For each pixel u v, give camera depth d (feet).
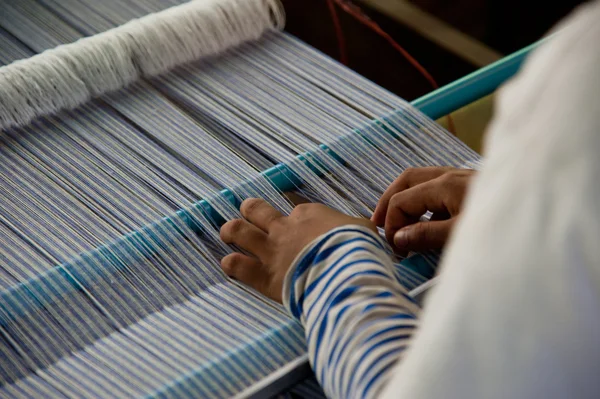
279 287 2.67
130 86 3.98
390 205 2.94
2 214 3.22
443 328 1.35
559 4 6.93
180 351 2.59
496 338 1.30
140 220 3.19
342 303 2.15
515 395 1.30
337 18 6.56
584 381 1.29
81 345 2.70
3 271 2.95
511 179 1.31
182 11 4.04
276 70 4.11
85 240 3.09
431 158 3.53
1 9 4.51
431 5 7.20
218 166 3.47
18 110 3.60
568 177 1.25
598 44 1.27
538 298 1.26
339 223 2.69
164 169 3.45
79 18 4.47
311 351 2.19
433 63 6.46
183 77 4.05
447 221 2.77
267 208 2.91
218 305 2.78
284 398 2.43
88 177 3.42
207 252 3.02
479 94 3.98
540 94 1.32
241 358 2.53
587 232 1.22
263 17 4.24
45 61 3.69
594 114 1.24
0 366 2.64
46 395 2.48
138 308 2.82
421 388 1.37
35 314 2.81
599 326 1.25
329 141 3.60
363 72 6.46
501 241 1.30
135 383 2.48
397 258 2.99
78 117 3.78
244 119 3.77
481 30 6.98
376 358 1.95
